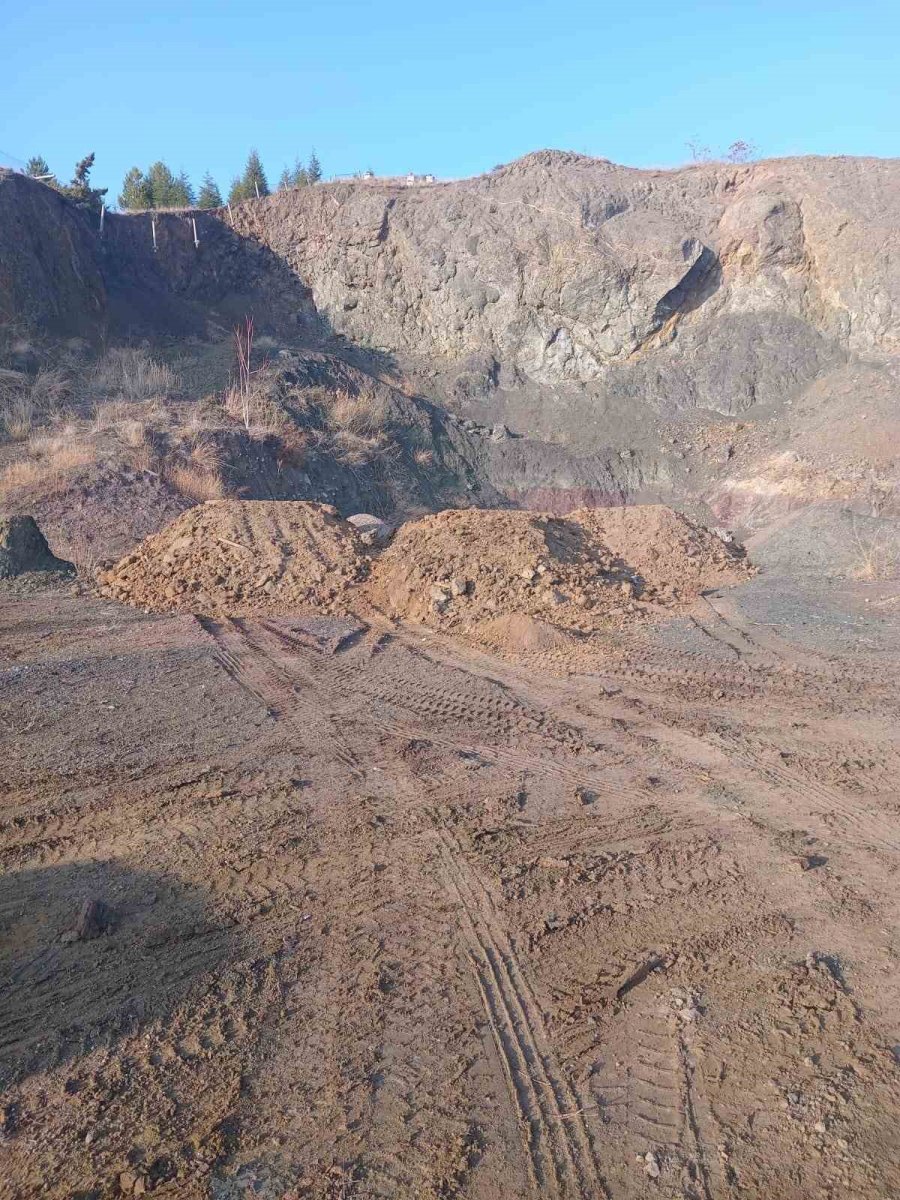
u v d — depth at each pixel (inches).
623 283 1432.1
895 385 1246.9
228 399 1158.3
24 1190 136.3
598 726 333.1
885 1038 166.9
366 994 180.2
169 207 1798.7
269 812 259.9
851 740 314.3
